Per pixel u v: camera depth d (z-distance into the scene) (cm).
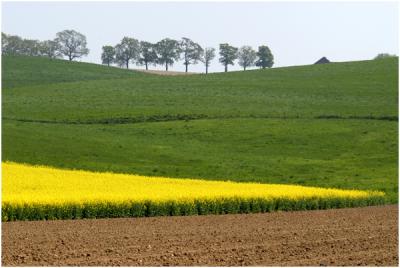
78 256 3384
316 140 11750
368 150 11219
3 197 4969
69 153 10294
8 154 9969
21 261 3231
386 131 12281
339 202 6594
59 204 4962
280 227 4794
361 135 12025
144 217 5272
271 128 12475
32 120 13138
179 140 11644
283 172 9738
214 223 4969
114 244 3806
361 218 5512
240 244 3912
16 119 13100
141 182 7019
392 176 9631
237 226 4809
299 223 5078
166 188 6512
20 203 4806
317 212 6019
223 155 10719
